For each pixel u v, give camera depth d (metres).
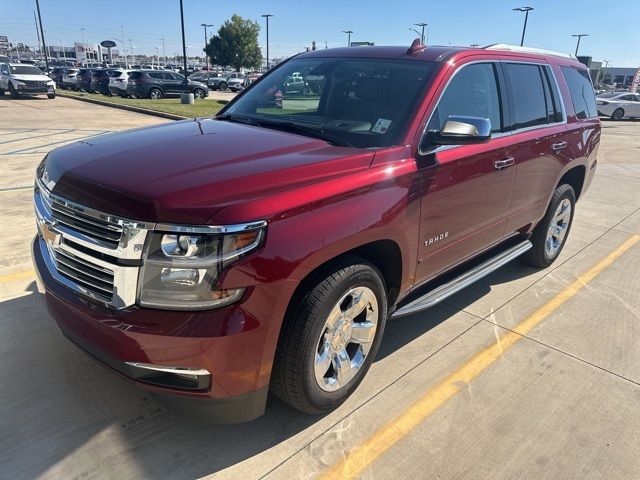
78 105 24.00
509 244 4.61
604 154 13.90
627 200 8.55
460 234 3.59
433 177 3.12
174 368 2.23
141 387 2.31
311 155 2.75
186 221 2.14
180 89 30.12
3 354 3.28
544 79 4.58
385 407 3.02
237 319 2.22
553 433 2.88
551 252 5.25
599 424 2.98
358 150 2.90
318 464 2.58
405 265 3.10
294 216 2.36
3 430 2.66
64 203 2.44
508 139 3.90
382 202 2.76
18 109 20.67
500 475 2.58
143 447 2.62
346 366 2.89
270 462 2.58
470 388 3.24
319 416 2.92
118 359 2.28
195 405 2.37
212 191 2.26
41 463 2.48
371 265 2.83
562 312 4.34
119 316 2.23
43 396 2.93
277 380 2.60
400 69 3.48
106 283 2.31
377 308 3.00
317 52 4.18
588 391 3.28
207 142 2.91
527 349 3.74
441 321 4.10
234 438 2.72
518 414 3.03
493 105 3.83
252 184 2.36
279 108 3.73
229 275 2.18
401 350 3.64
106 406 2.88
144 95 28.95
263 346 2.34
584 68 5.50
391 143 3.02
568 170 4.95
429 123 3.18
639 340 3.94
